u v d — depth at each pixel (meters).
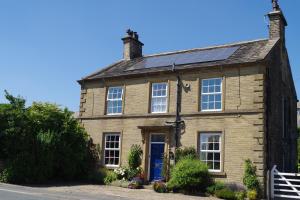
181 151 21.91
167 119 23.05
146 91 24.30
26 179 21.45
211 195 19.42
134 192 19.70
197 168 19.84
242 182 19.80
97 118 26.11
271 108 21.52
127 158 24.06
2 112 22.23
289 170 26.06
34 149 22.06
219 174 20.56
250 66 20.78
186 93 22.75
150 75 24.27
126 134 24.55
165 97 23.58
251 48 23.30
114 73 26.22
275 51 23.11
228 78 21.42
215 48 25.86
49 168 22.61
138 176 22.77
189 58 24.66
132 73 24.89
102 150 25.42
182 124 22.42
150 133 23.64
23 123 22.12
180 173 19.92
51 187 20.42
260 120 19.92
